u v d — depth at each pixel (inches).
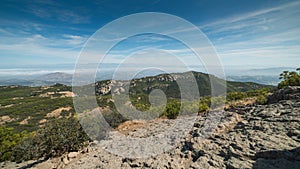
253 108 584.4
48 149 543.8
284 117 397.7
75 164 437.7
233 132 401.7
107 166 391.9
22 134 1047.0
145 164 363.9
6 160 813.9
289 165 235.6
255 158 271.0
